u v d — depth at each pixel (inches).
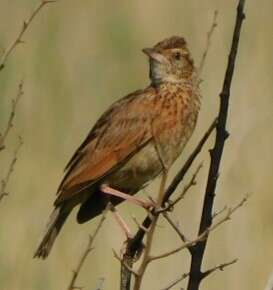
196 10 717.9
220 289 527.2
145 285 518.9
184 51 447.5
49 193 581.6
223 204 542.9
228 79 309.9
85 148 447.8
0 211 567.2
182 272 523.5
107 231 558.9
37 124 622.8
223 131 312.8
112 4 733.3
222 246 533.6
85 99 661.3
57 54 684.1
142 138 439.8
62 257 546.6
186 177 578.9
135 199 432.8
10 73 649.0
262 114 564.4
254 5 681.0
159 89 446.0
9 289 531.5
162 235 536.4
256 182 552.7
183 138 446.0
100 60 690.2
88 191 444.5
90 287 538.6
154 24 721.0
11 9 716.7
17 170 592.1
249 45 645.9
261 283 525.0
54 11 721.0
